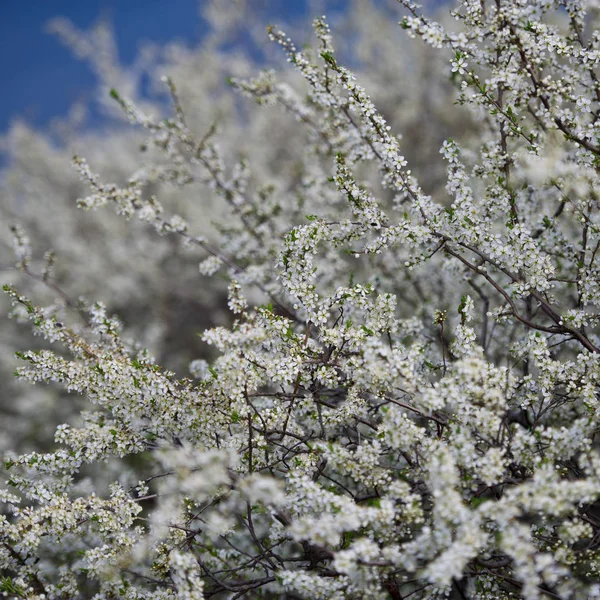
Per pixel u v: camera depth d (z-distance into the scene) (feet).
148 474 19.30
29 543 12.53
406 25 13.15
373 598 11.45
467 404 11.09
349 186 13.46
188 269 35.24
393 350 11.74
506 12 12.93
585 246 14.46
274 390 17.08
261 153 37.14
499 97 14.03
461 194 13.23
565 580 10.98
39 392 28.55
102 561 12.52
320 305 13.03
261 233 21.27
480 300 19.08
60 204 40.86
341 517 10.10
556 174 11.99
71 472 13.64
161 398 13.08
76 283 34.76
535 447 11.95
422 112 34.24
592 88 13.79
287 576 10.88
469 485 11.56
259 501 10.88
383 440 12.03
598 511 16.14
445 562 9.27
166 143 21.07
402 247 19.74
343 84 13.43
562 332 13.41
